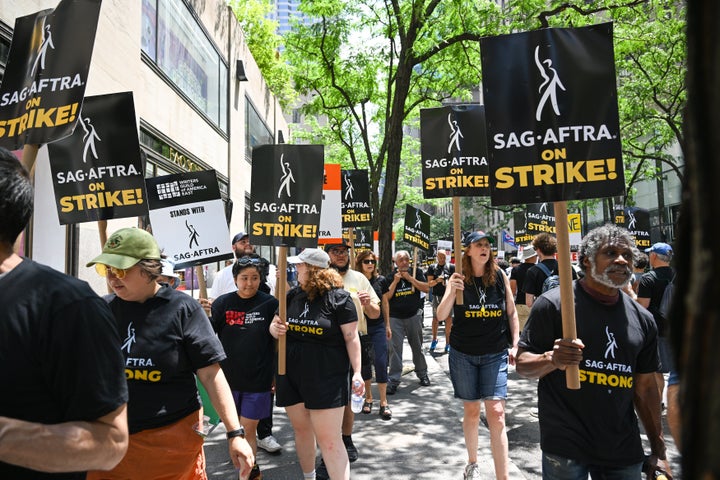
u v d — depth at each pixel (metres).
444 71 15.42
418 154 35.34
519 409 6.72
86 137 4.09
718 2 0.47
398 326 7.84
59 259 6.88
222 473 4.79
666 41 15.12
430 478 4.60
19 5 6.16
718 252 0.48
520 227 11.80
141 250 2.78
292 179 4.94
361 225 9.09
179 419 2.78
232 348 4.52
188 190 5.55
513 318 4.42
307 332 3.99
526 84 3.00
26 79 3.26
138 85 9.43
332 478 3.89
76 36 3.11
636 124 19.45
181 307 2.86
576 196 2.88
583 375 2.65
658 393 2.73
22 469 1.43
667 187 26.70
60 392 1.47
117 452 1.52
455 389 4.39
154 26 10.48
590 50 2.93
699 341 0.50
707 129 0.49
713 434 0.47
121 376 1.57
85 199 4.08
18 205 1.50
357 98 16.72
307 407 3.93
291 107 32.97
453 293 4.35
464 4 11.71
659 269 5.83
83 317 1.51
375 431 5.94
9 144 3.25
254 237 4.92
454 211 4.54
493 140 3.03
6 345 1.43
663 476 2.61
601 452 2.59
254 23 29.41
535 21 11.66
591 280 2.79
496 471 4.07
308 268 4.35
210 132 14.63
